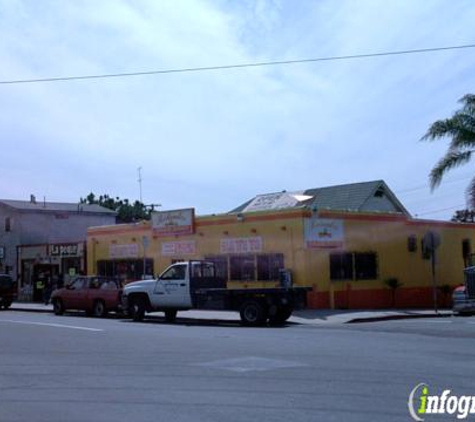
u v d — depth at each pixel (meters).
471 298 24.12
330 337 15.92
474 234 35.31
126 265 34.31
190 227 30.69
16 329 18.89
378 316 23.30
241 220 28.75
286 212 27.22
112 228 35.22
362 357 12.10
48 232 46.88
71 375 10.75
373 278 29.06
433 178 30.25
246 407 8.09
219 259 29.53
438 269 32.56
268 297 20.86
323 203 37.91
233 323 22.50
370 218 29.31
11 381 10.30
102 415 7.90
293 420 7.40
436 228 32.66
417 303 30.84
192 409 8.06
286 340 15.22
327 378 9.91
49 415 7.97
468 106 29.81
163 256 32.06
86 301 26.39
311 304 26.62
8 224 46.19
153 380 10.09
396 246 30.31
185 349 13.63
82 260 37.28
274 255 27.55
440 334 16.52
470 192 30.22
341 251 27.92
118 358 12.52
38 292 39.53
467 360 11.66
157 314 26.70
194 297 22.31
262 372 10.55
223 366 11.25
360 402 8.27
